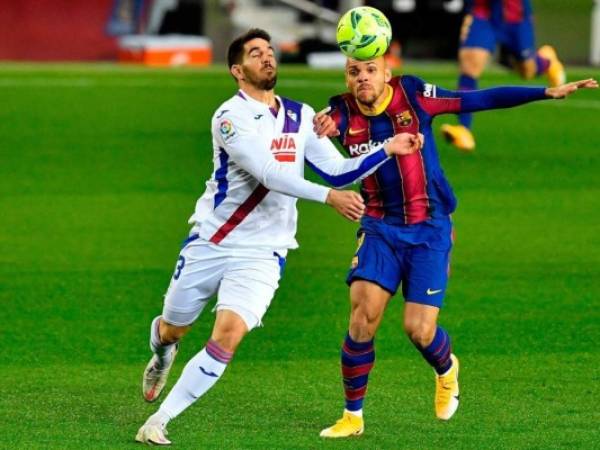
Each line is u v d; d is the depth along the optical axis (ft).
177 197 196.13
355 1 409.28
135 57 393.70
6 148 238.68
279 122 90.17
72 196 196.44
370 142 92.43
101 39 408.26
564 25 406.00
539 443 91.81
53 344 120.88
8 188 202.80
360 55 90.02
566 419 97.81
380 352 117.70
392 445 91.09
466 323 128.06
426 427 95.71
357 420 93.20
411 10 404.98
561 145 241.55
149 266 153.28
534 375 110.22
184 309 92.84
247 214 90.02
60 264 153.79
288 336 123.54
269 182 87.35
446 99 91.71
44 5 406.21
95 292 140.87
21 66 376.07
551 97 90.02
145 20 407.44
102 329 126.41
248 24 416.26
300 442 91.71
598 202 192.24
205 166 221.66
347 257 157.48
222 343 89.25
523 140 246.68
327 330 126.00
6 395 104.32
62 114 278.05
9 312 132.36
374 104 91.91
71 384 107.86
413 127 91.97
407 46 405.59
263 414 99.19
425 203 91.81
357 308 91.04
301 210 185.26
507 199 193.88
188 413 99.19
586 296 139.03
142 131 256.93
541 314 131.54
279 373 111.24
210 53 401.90
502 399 103.19
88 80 333.42
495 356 116.57
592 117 275.80
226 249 90.22
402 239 91.35
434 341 91.76
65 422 96.68
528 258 156.97
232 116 88.94
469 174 213.25
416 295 91.15
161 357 97.96
